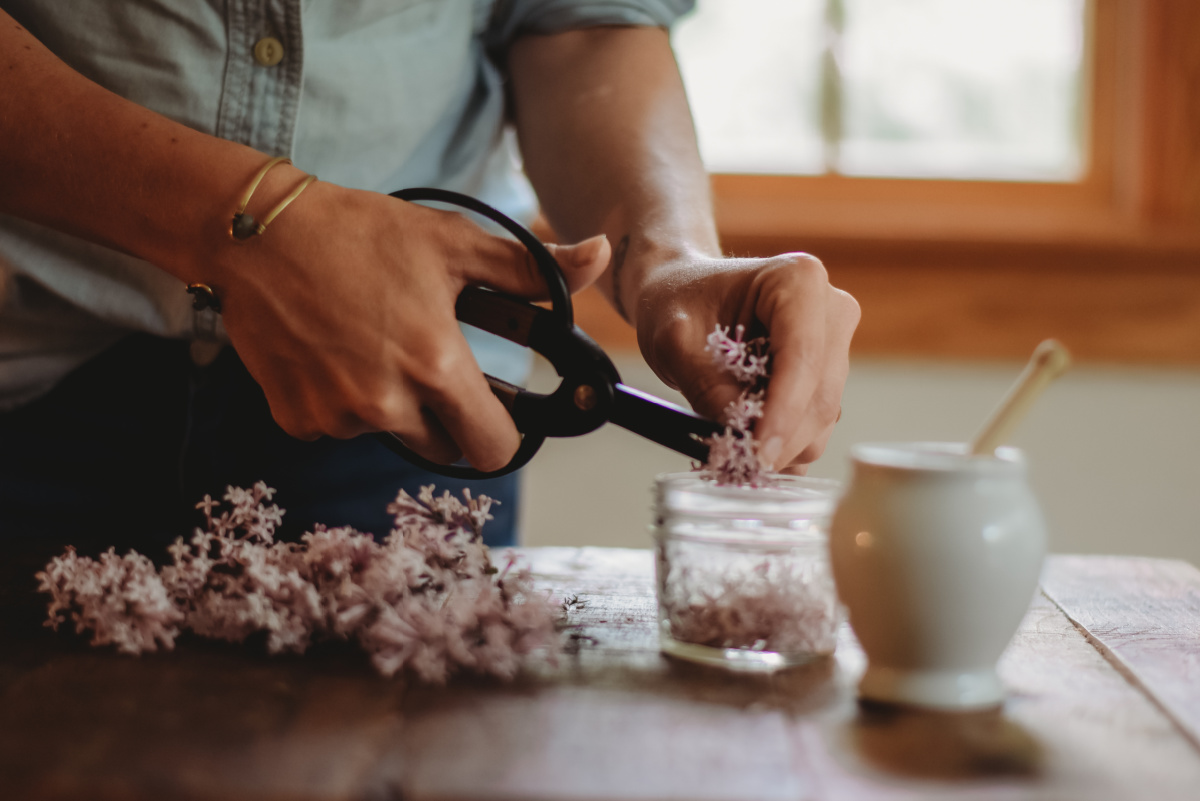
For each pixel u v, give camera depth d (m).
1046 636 0.69
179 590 0.67
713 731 0.57
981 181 1.67
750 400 0.65
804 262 0.65
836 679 0.63
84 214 0.68
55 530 0.85
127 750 0.55
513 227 0.66
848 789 0.53
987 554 0.58
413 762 0.54
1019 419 0.61
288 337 0.66
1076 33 1.66
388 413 0.66
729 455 0.64
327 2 0.78
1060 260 1.55
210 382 0.83
